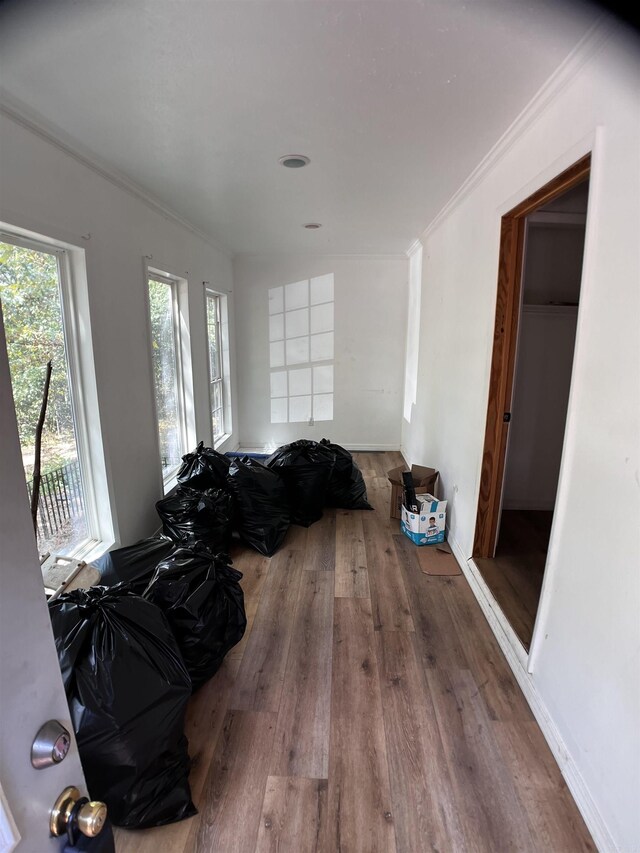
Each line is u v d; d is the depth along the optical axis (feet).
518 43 4.30
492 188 7.43
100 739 3.83
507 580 7.75
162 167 7.59
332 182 8.43
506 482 10.90
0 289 5.74
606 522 4.07
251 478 9.77
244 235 13.08
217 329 15.87
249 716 5.48
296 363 17.35
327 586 8.36
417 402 14.32
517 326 7.45
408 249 15.03
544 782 4.67
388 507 12.23
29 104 5.38
